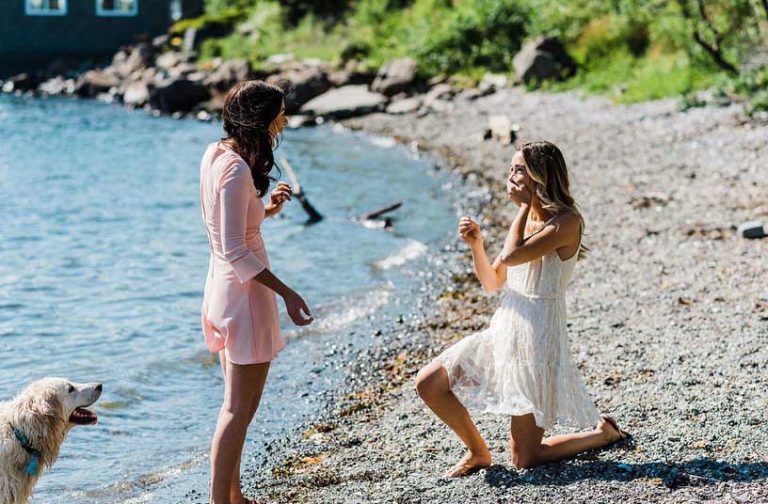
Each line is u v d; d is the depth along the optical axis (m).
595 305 9.01
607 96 21.23
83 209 15.54
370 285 10.99
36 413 4.89
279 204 5.32
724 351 7.29
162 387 7.94
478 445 5.42
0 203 15.86
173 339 9.20
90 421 5.23
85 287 11.04
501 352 5.14
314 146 21.19
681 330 7.96
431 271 11.52
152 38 36.78
